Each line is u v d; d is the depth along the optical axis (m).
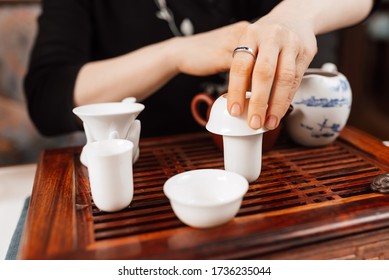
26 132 1.16
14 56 1.12
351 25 0.85
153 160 0.70
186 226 0.47
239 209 0.50
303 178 0.59
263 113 0.51
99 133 0.58
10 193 0.77
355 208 0.49
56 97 0.83
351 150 0.72
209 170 0.51
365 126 1.85
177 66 0.75
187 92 1.06
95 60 1.08
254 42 0.55
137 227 0.47
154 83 0.79
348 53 1.65
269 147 0.70
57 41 0.92
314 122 0.69
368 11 0.86
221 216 0.45
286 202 0.52
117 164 0.49
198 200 0.49
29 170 0.88
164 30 1.03
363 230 0.46
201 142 0.79
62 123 0.85
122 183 0.50
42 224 0.48
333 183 0.58
